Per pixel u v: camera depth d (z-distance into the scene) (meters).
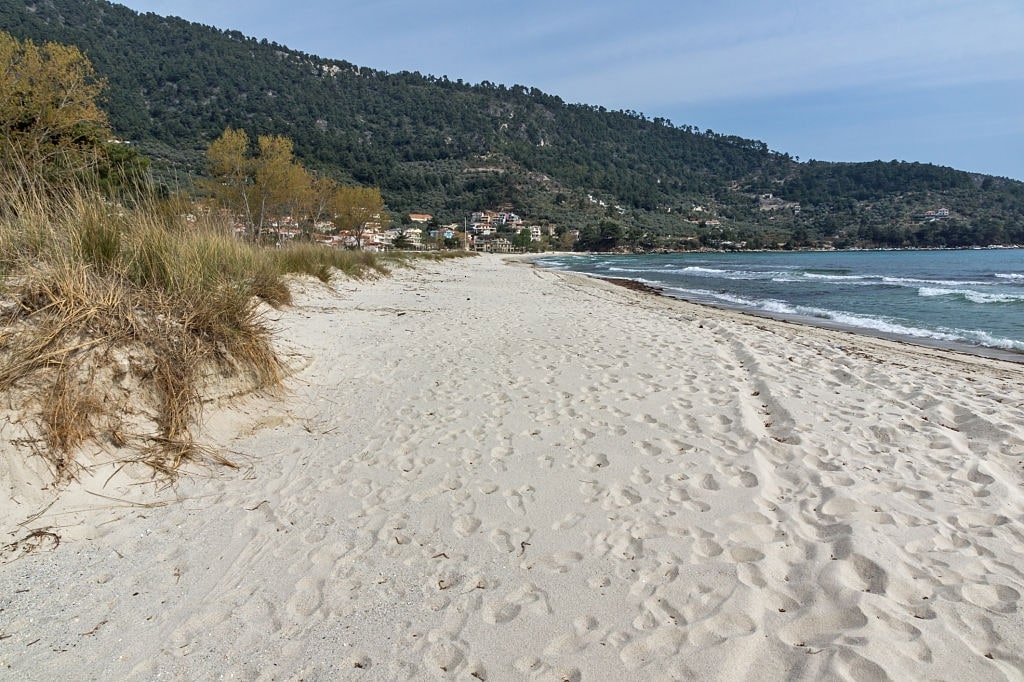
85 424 3.04
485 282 23.16
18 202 4.05
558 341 7.99
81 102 15.34
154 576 2.37
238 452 3.64
